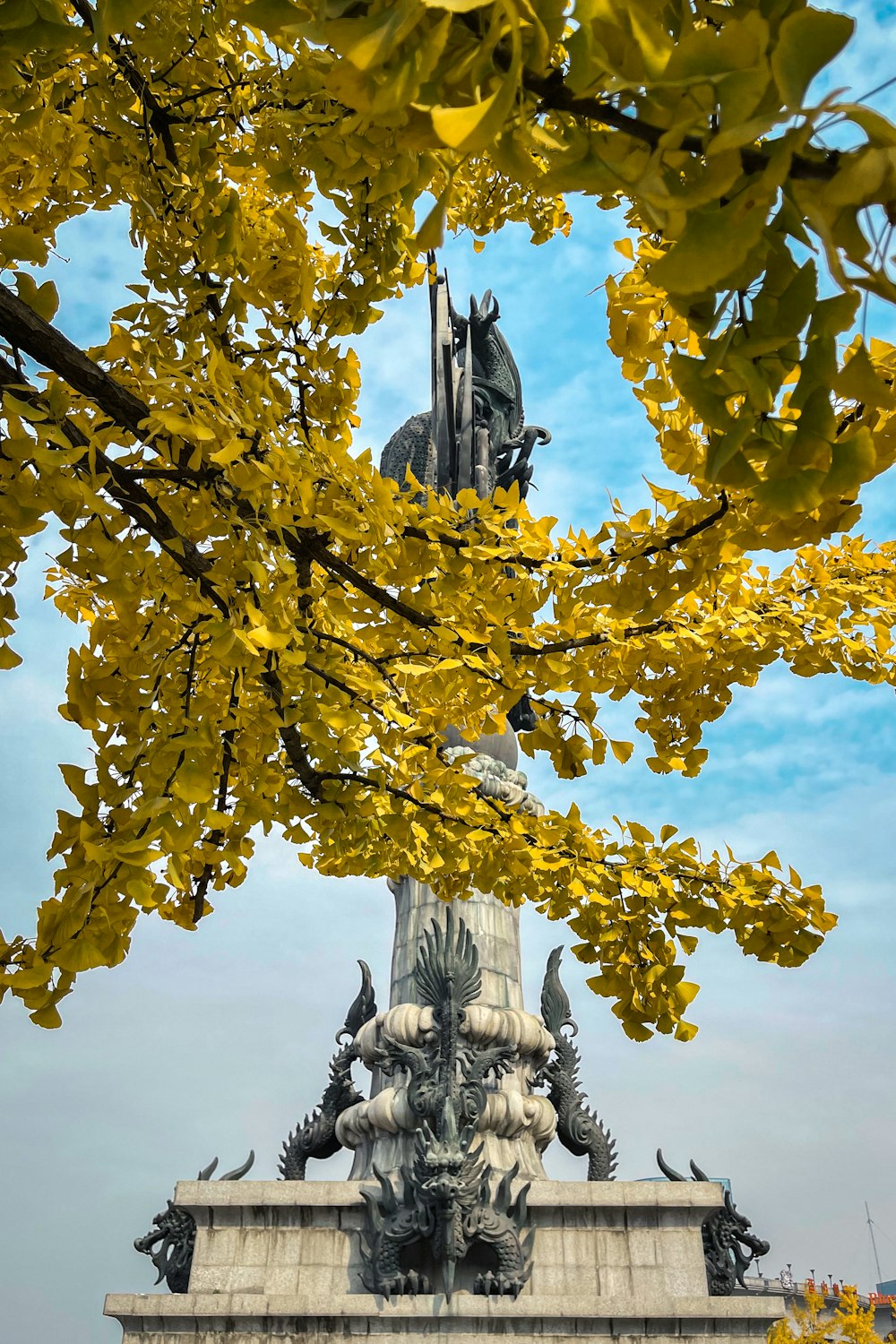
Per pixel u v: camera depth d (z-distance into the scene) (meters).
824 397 1.40
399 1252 15.23
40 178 4.15
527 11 1.15
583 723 4.24
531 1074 18.23
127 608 3.17
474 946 17.36
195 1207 16.20
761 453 1.51
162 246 3.67
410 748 4.67
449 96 1.25
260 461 3.15
